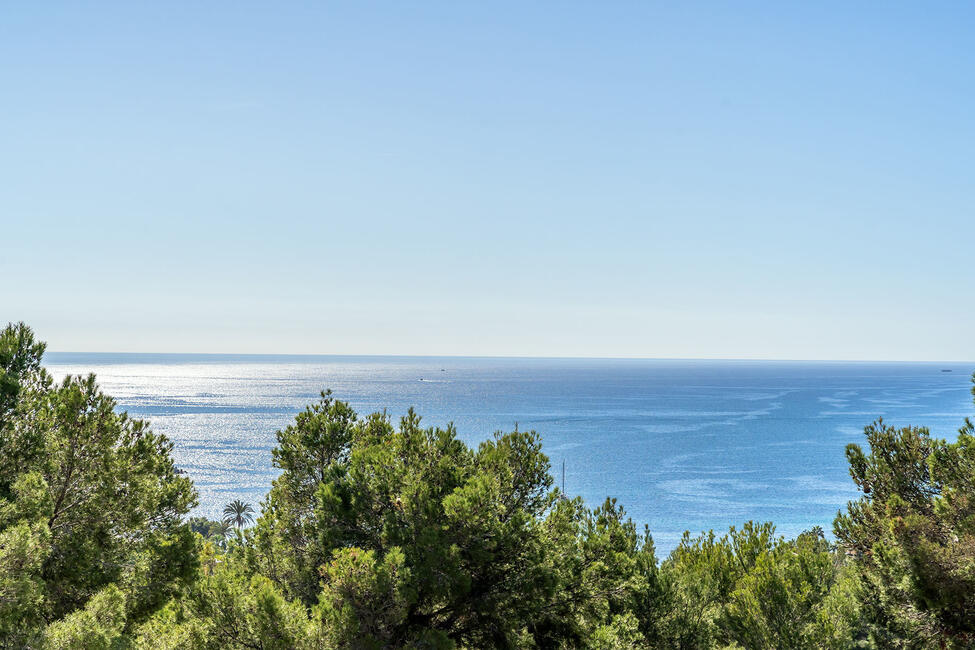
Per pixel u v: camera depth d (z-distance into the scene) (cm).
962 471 1373
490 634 1354
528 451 1611
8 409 1100
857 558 1534
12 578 884
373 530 1361
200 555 1338
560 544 1428
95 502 1138
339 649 1087
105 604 996
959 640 1292
